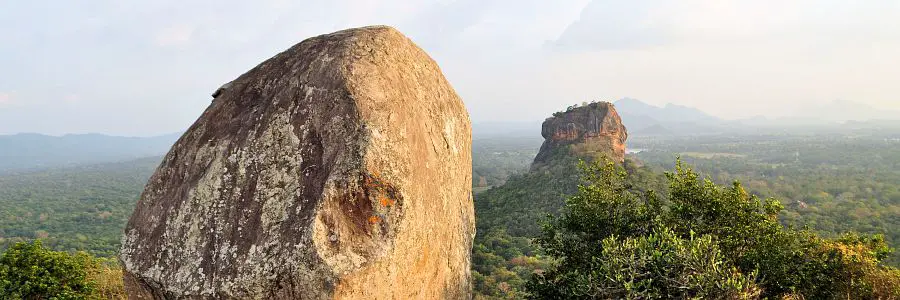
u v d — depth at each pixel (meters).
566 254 7.51
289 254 3.58
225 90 5.02
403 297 4.11
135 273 4.16
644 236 6.53
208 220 4.07
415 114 4.69
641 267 5.73
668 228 6.50
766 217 6.96
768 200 7.28
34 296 7.95
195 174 4.44
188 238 4.08
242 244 3.83
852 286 6.48
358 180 3.79
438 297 4.93
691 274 5.58
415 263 4.20
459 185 5.73
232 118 4.69
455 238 5.46
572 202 7.79
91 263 9.41
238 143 4.36
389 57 4.92
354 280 3.58
